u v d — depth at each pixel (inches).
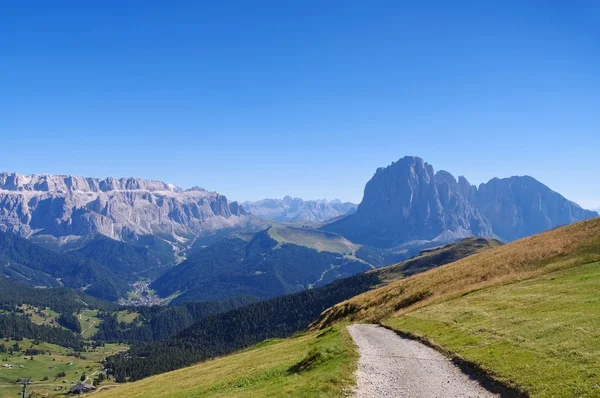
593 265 1987.0
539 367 992.2
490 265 2672.2
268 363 1859.0
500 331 1376.7
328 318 3531.0
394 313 2637.8
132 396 2105.1
